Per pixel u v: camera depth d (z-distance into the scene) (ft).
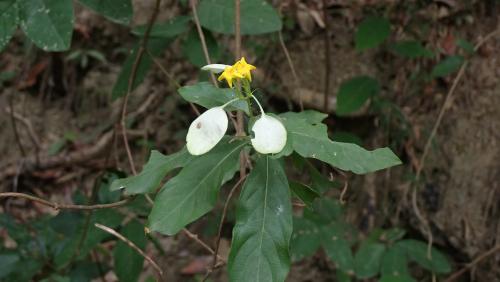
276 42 5.45
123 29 5.86
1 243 4.32
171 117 5.80
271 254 2.89
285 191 2.94
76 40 5.91
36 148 5.81
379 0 5.44
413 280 4.29
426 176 5.27
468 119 5.21
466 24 5.35
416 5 5.38
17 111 6.00
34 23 3.39
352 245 5.10
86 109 6.03
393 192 5.34
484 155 5.11
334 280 5.39
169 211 2.91
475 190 5.11
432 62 5.31
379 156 2.90
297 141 2.91
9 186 5.72
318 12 5.47
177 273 5.34
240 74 2.85
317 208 4.47
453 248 5.16
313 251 4.41
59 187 5.77
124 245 4.07
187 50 4.10
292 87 5.42
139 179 3.05
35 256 4.18
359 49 4.66
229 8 3.98
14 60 6.01
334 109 5.34
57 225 4.21
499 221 5.00
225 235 5.35
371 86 4.85
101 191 4.19
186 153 3.05
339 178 5.33
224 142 2.99
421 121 5.33
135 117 5.80
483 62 5.22
